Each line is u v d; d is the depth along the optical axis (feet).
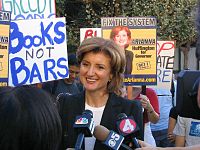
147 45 12.93
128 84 12.60
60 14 35.09
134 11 34.96
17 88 4.17
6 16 11.62
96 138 6.50
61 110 7.72
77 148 6.05
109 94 7.82
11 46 12.41
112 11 35.22
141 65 12.84
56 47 13.10
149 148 5.45
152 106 12.72
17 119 3.92
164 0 35.76
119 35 12.76
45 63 12.94
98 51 7.69
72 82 15.03
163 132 16.12
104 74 7.68
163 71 17.26
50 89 14.94
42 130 3.99
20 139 3.92
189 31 36.47
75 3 36.06
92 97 7.72
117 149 5.97
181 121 10.21
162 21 35.45
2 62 11.56
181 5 36.24
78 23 35.96
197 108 9.43
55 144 4.14
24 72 12.61
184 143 10.37
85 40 7.87
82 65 7.82
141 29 12.94
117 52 7.75
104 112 7.57
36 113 3.99
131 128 6.07
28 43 12.66
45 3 13.87
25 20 12.60
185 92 9.10
